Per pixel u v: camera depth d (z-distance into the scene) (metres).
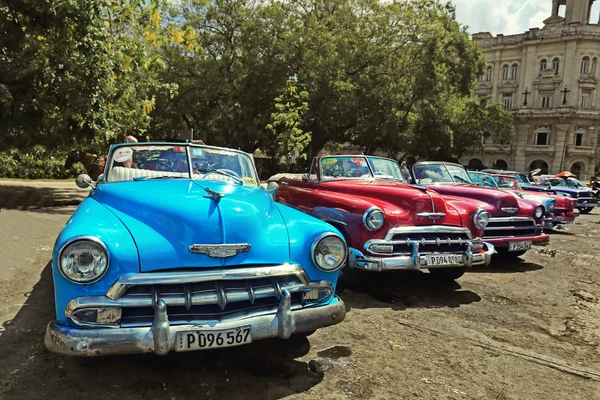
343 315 3.22
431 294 5.40
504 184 12.27
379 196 5.34
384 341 3.88
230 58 24.77
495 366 3.49
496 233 7.03
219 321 2.72
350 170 6.62
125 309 2.65
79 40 9.74
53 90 9.85
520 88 58.28
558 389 3.16
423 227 4.86
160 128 26.22
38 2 9.06
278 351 3.57
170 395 2.83
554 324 4.52
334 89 23.02
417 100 26.16
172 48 24.03
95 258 2.56
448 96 31.78
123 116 14.06
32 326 3.80
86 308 2.56
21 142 11.67
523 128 57.94
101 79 10.29
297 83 22.50
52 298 4.50
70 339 2.49
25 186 17.41
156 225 2.90
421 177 7.93
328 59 22.48
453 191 7.44
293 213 3.66
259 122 22.80
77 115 10.43
